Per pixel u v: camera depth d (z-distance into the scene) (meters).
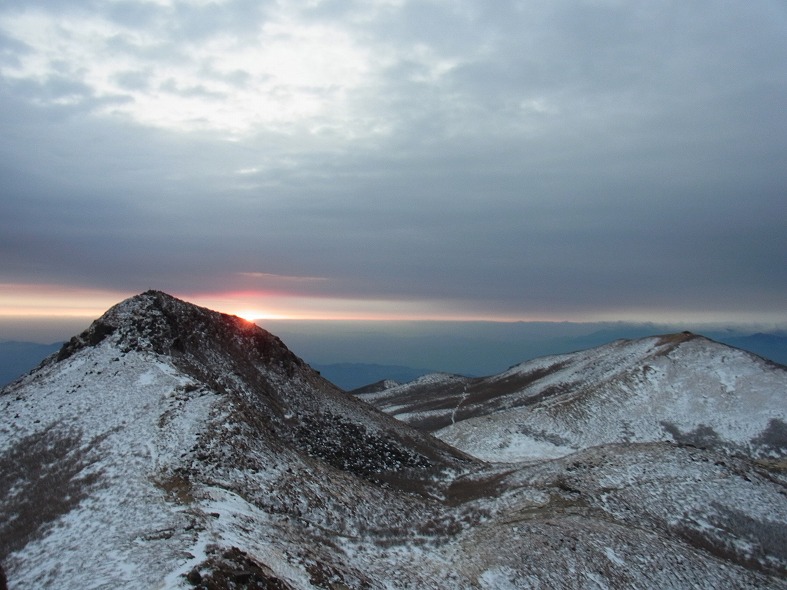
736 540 31.66
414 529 29.12
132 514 20.34
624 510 32.91
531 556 25.55
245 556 16.11
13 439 31.58
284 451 31.80
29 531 20.81
